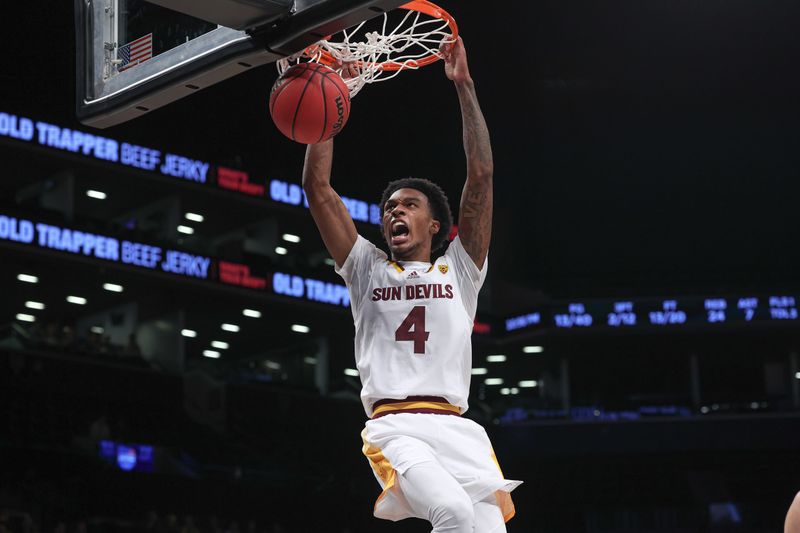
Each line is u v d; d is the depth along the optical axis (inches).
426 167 1354.6
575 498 1366.9
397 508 189.8
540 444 1371.8
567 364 1475.1
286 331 1412.4
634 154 1398.9
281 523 1160.2
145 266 1177.4
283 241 1418.6
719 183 1425.9
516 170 1396.4
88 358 1126.4
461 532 175.6
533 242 1450.5
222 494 1122.0
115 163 1182.9
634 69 1215.6
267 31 185.9
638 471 1373.0
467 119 206.2
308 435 1268.5
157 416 1168.8
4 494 969.5
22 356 1074.1
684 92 1277.1
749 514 1221.7
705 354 1466.5
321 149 203.8
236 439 1205.7
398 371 193.2
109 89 214.2
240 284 1258.6
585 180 1418.6
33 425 1057.5
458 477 185.9
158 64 205.2
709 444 1357.0
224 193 1268.5
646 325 1406.3
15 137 1111.6
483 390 1588.3
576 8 1077.1
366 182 1368.1
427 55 217.2
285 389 1274.6
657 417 1369.3
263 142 1332.4
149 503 1067.3
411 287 198.2
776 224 1430.9
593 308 1421.0
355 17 177.5
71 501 1013.2
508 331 1457.9
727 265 1440.7
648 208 1439.5
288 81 191.0
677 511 1239.5
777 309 1391.5
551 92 1266.0
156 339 1283.2
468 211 203.2
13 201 1095.0
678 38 1133.1
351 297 205.3
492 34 1136.2
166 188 1235.2
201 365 1290.6
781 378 1475.1
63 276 1175.0
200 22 199.9
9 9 1101.7
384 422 191.0
